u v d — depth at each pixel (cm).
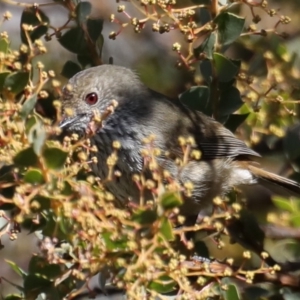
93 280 979
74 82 1173
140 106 1214
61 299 878
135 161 1152
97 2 1616
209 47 1076
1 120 790
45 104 1141
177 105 1261
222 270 883
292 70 1197
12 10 1520
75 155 939
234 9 1257
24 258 1463
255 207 1304
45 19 1112
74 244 801
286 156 1151
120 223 777
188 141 934
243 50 1380
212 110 1136
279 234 1131
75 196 781
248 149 1233
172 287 811
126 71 1232
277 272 1004
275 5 1431
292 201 1020
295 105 1173
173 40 1609
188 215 1260
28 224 955
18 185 788
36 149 754
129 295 759
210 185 1253
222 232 1008
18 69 856
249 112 1162
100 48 1198
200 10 1120
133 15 1627
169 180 820
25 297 870
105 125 1169
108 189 1165
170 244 870
